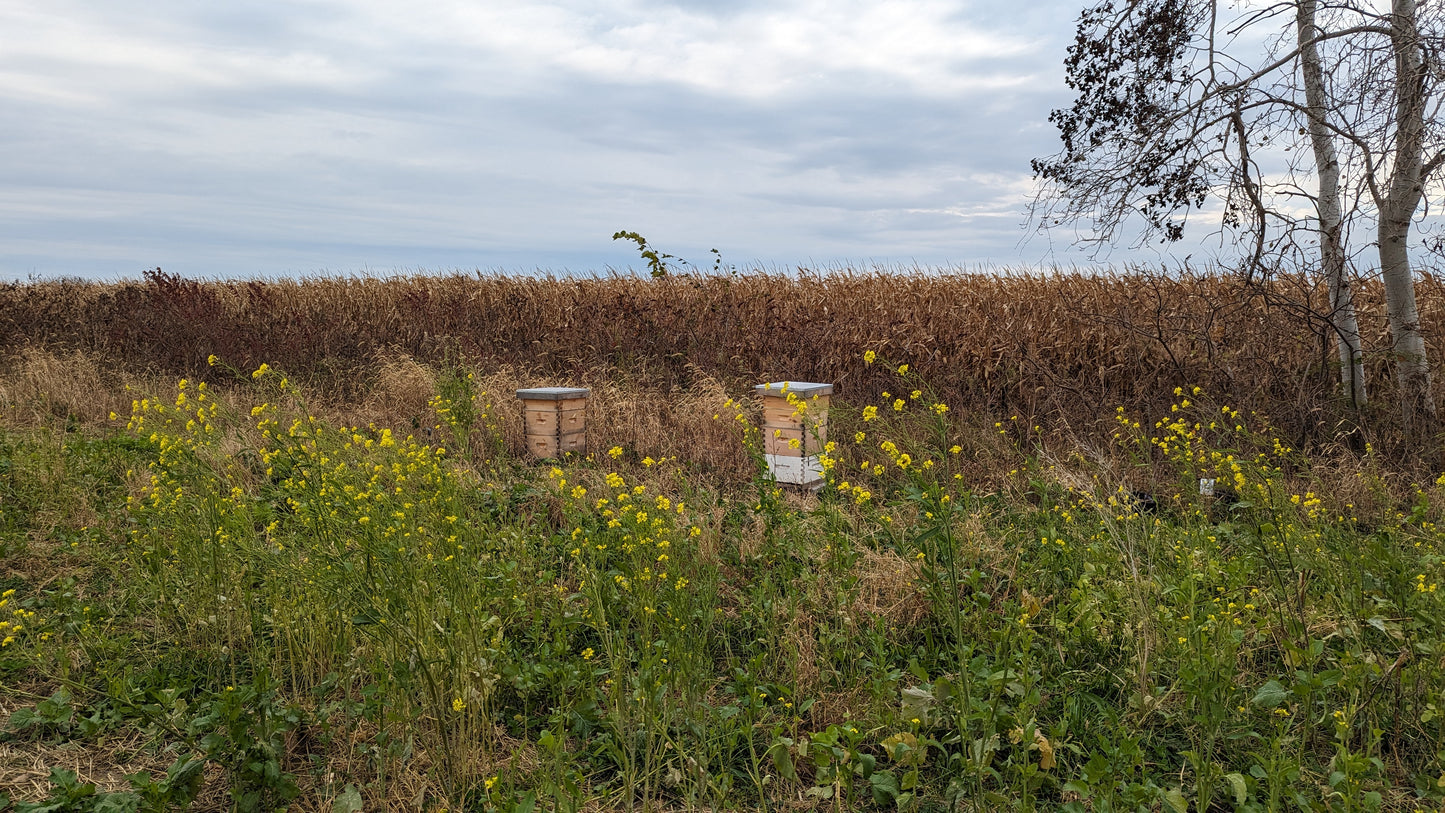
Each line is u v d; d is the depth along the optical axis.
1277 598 4.18
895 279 13.88
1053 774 3.25
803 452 6.92
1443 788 2.87
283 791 3.11
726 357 11.84
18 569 5.62
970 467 7.68
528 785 3.29
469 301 14.95
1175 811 2.78
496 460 8.16
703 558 5.02
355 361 13.13
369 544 3.66
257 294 16.42
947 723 3.51
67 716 3.55
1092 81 8.64
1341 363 8.76
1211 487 6.57
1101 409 9.14
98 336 14.82
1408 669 3.46
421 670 3.48
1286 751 3.31
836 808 3.04
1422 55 7.59
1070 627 4.27
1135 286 10.99
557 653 4.09
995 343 10.47
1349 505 6.51
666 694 3.56
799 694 3.89
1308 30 8.21
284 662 4.30
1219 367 8.89
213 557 4.57
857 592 4.56
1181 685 3.61
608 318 13.06
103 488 7.08
